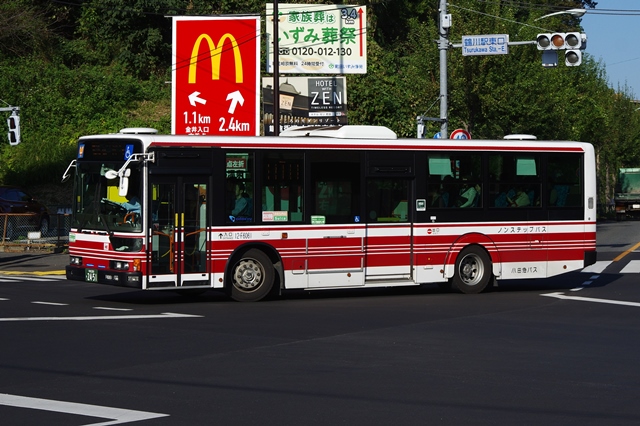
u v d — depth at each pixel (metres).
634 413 12.41
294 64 48.50
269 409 12.44
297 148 25.78
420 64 57.16
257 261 25.38
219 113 45.91
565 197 29.34
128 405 12.61
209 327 20.27
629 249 46.41
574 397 13.43
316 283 25.88
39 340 18.17
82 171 25.12
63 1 69.31
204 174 24.61
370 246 26.56
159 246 24.02
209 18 45.81
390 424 11.67
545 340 18.97
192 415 12.05
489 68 55.44
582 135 87.44
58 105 60.50
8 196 45.84
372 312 23.45
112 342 18.00
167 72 66.50
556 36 36.09
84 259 24.92
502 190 28.47
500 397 13.38
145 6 65.88
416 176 27.25
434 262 27.42
